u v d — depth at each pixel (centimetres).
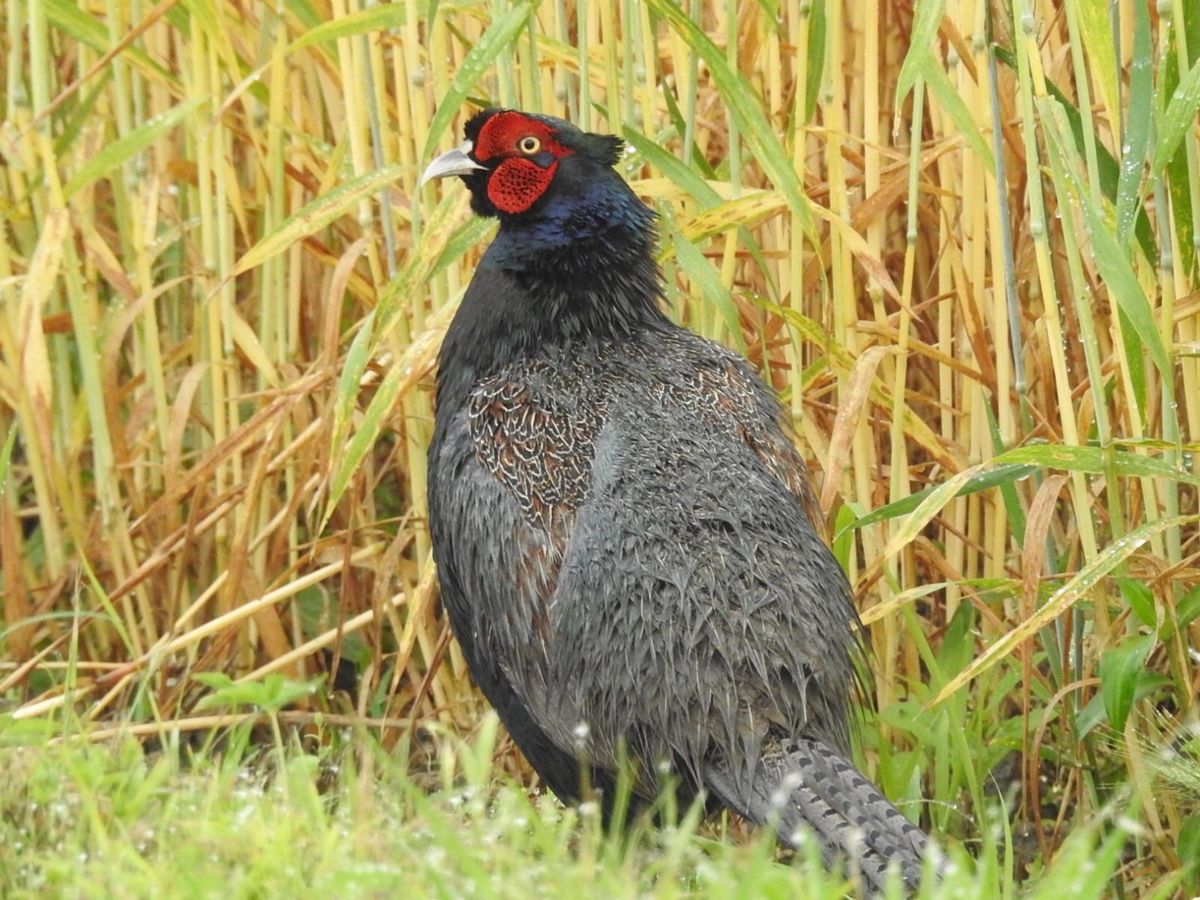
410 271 805
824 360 888
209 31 869
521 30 819
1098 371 771
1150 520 833
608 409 748
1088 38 745
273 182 918
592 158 793
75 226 981
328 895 535
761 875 534
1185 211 787
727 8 830
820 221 955
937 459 883
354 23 834
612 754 703
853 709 748
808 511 783
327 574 921
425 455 950
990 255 936
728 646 675
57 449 998
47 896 550
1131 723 834
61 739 731
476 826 611
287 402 877
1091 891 538
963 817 886
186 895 522
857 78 963
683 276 963
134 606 1004
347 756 756
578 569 706
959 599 917
